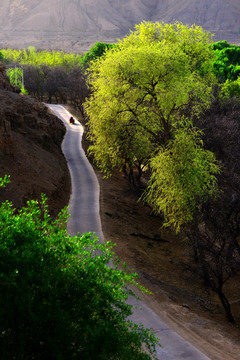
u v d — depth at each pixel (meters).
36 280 6.67
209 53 41.91
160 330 14.84
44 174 32.81
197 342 14.41
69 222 27.61
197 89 30.75
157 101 29.95
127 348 7.02
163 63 28.28
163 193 25.30
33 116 42.00
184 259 26.09
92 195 35.09
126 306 7.82
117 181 42.31
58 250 7.76
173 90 28.58
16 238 7.55
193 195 22.61
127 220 30.88
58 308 6.29
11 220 7.88
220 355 13.55
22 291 6.24
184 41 40.03
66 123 68.19
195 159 23.80
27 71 110.31
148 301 17.67
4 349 5.93
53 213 28.23
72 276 7.28
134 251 24.50
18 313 5.98
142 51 28.70
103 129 31.72
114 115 30.77
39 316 5.98
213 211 21.30
